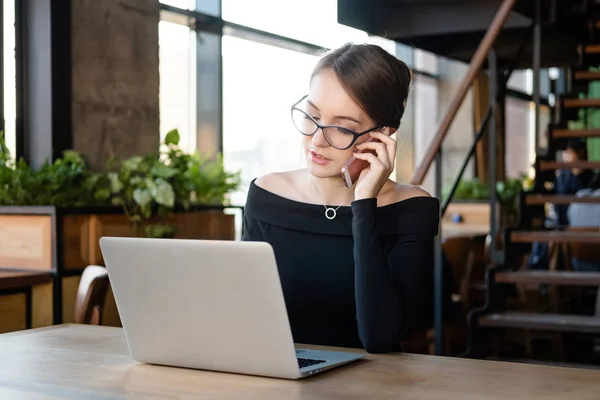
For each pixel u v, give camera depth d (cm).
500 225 760
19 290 369
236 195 597
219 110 616
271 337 136
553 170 520
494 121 456
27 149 458
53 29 450
